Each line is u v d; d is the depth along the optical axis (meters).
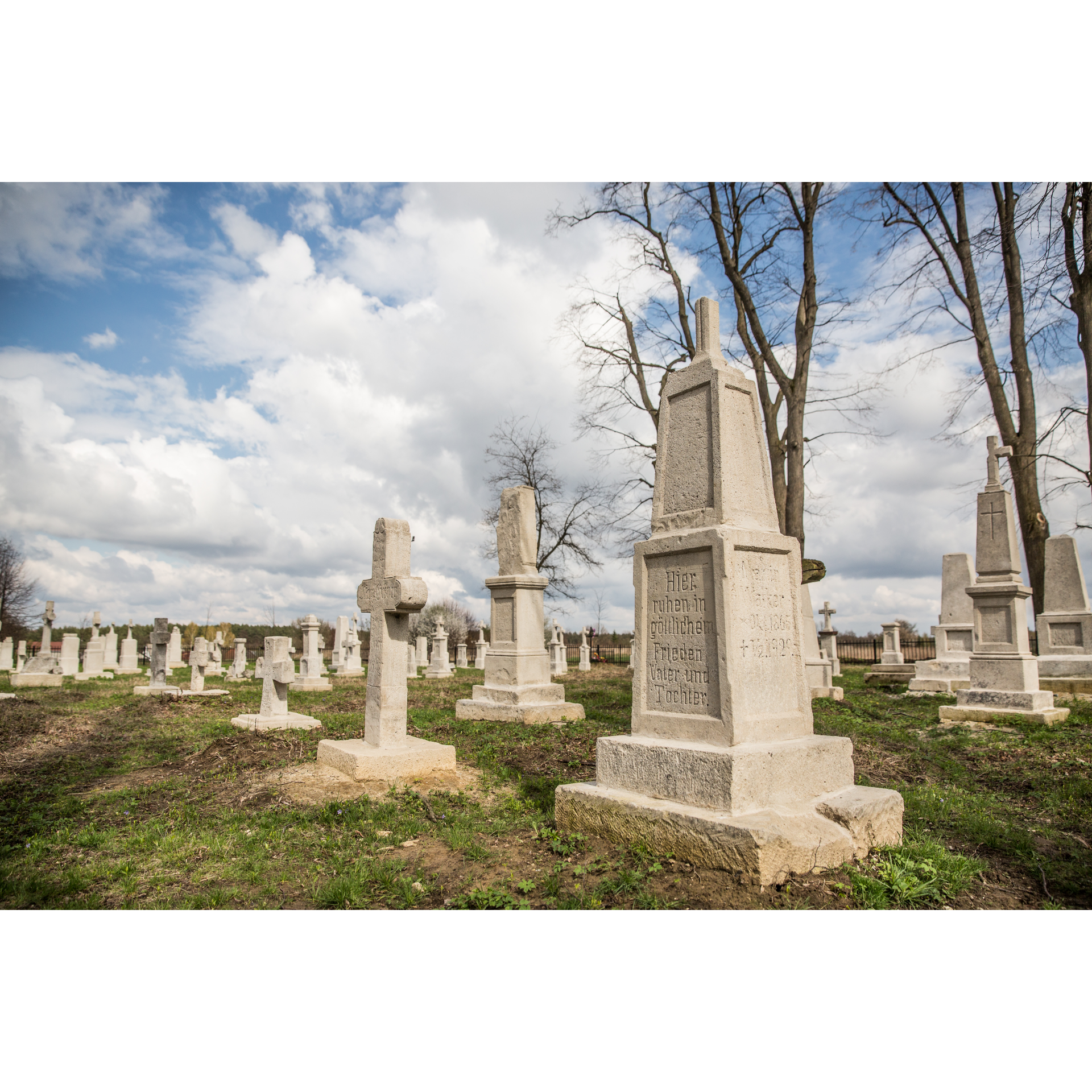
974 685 12.98
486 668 14.31
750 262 22.08
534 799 7.30
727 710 5.28
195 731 12.09
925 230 22.06
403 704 8.47
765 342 20.89
